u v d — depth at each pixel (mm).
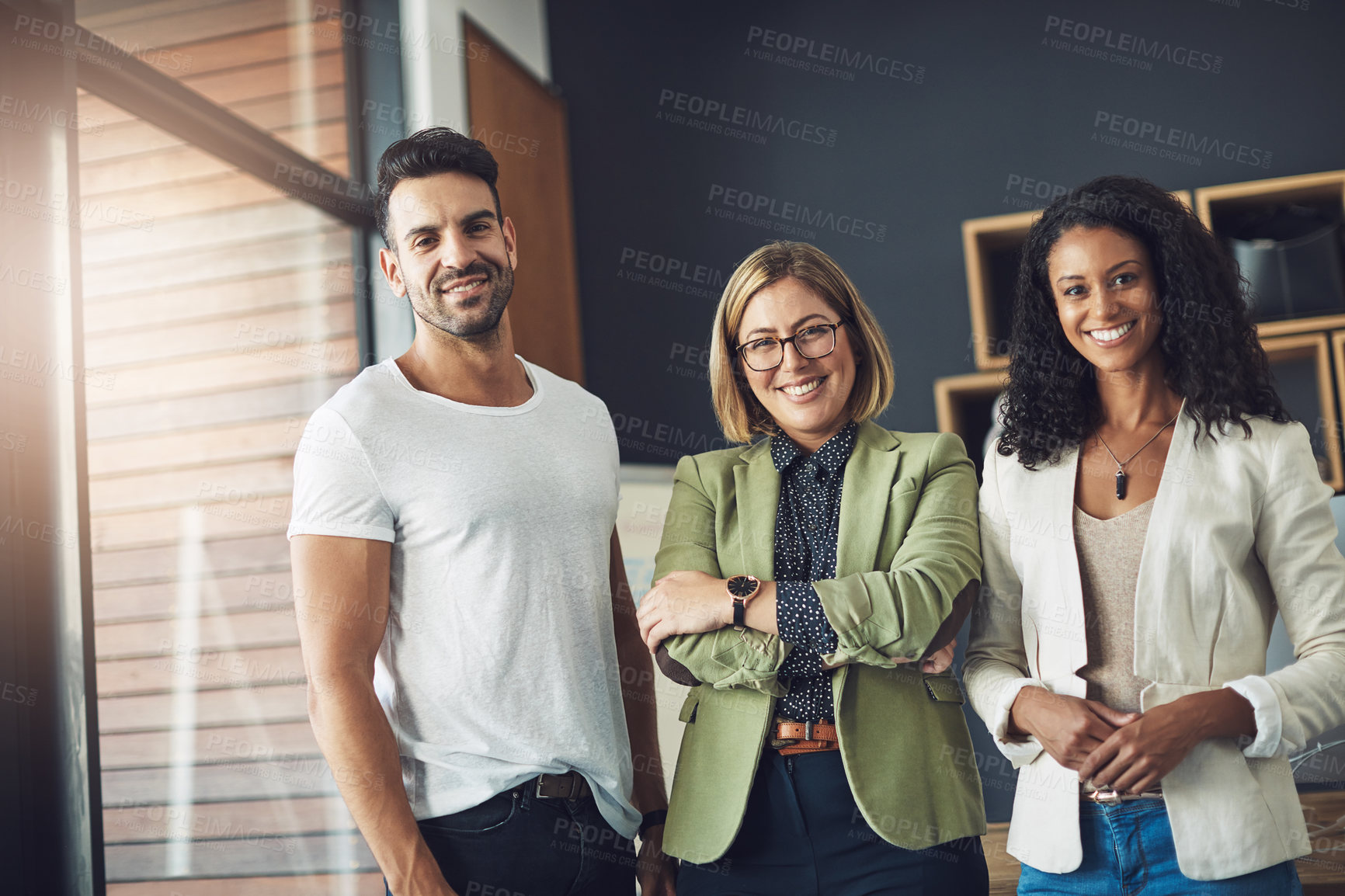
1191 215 1349
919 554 1357
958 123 3719
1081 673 1314
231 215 2365
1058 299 1357
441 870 1386
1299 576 1246
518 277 3398
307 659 1373
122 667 1901
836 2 3869
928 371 3666
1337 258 2965
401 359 1613
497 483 1468
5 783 1599
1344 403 2893
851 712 1331
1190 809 1218
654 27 4023
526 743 1424
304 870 2299
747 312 1484
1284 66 3424
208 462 2188
